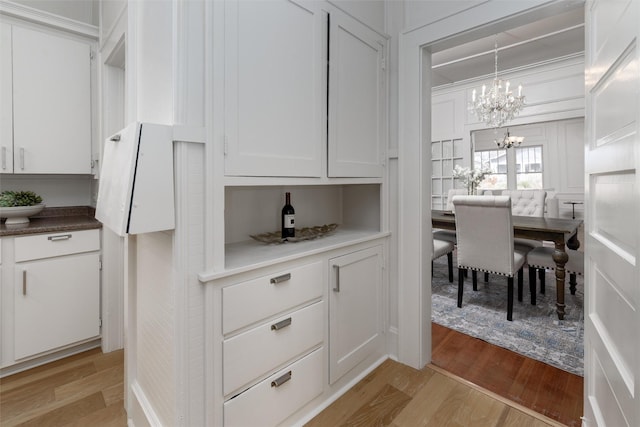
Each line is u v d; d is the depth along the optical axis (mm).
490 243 2605
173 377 1134
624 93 883
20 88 2000
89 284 2117
